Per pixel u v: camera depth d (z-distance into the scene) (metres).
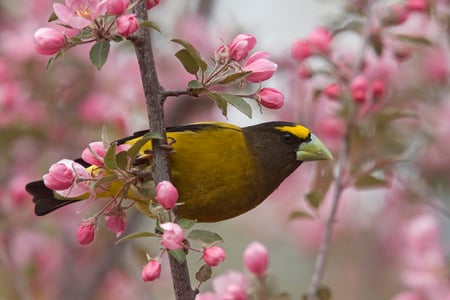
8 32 13.95
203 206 9.03
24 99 13.70
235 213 9.40
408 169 14.49
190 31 14.71
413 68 14.28
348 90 10.84
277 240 17.59
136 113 14.14
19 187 12.23
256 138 9.81
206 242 6.85
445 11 12.94
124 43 13.05
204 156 8.81
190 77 15.31
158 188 6.71
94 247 14.41
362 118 10.81
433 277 11.62
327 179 10.32
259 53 7.31
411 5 11.16
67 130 13.97
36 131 13.66
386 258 16.25
